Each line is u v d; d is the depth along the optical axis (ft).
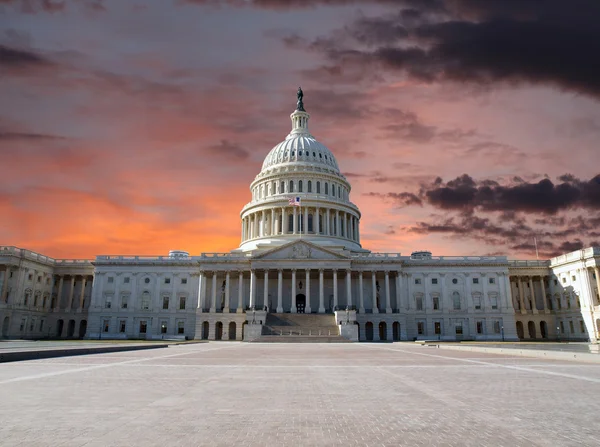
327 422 38.32
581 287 315.37
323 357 119.75
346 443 32.01
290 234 383.86
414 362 102.37
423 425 37.32
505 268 347.77
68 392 52.85
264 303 322.34
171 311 347.77
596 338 298.76
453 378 69.10
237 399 49.19
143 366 87.61
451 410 43.47
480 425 37.35
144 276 354.54
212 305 329.72
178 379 66.33
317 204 392.27
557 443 32.04
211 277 349.20
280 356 123.75
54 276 370.53
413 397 50.93
